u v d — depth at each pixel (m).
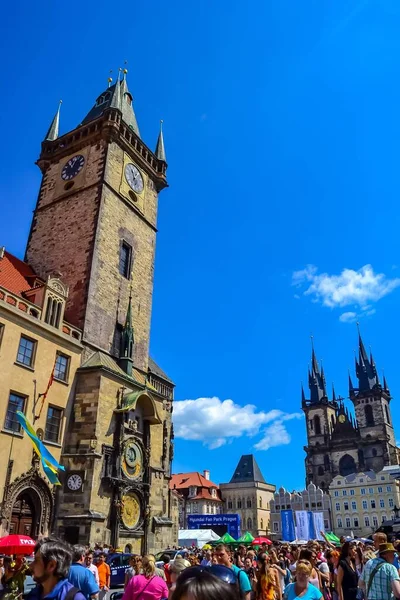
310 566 9.89
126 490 36.41
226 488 157.38
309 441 181.75
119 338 45.16
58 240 47.69
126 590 10.69
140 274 50.59
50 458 32.06
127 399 38.62
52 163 54.47
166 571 17.48
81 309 41.84
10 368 32.06
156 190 57.78
